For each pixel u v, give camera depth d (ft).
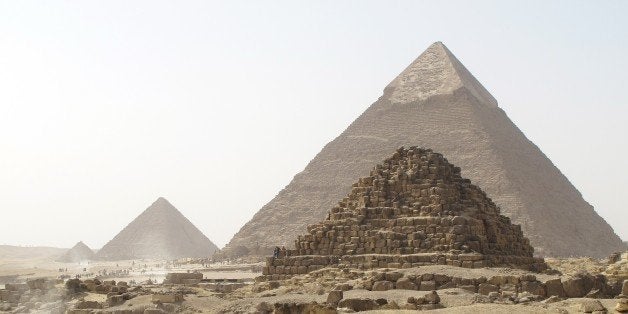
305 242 327.67
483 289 255.29
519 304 221.05
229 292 305.73
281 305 202.90
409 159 336.90
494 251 319.88
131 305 261.44
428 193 320.70
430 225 307.37
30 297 294.66
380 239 310.65
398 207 320.29
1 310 277.03
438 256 294.66
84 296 290.76
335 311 199.11
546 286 255.29
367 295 245.65
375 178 334.24
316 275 304.09
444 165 338.54
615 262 392.06
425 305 218.38
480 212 328.49
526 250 364.79
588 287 262.67
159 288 313.94
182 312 251.19
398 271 273.33
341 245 318.04
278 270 324.39
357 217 322.14
